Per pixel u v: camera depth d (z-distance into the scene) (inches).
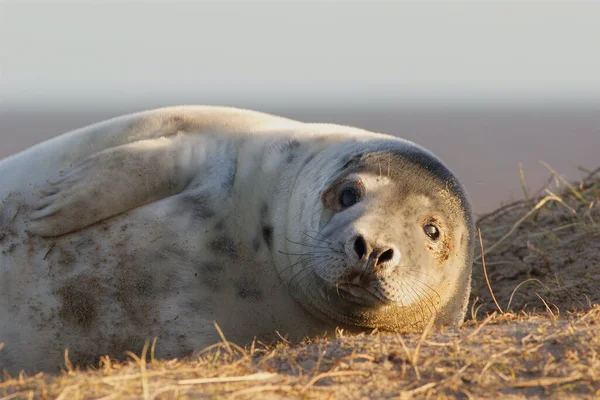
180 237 746.2
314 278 705.0
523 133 7524.6
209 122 820.6
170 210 754.8
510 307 948.6
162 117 817.5
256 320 746.2
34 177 784.3
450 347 585.9
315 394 510.3
